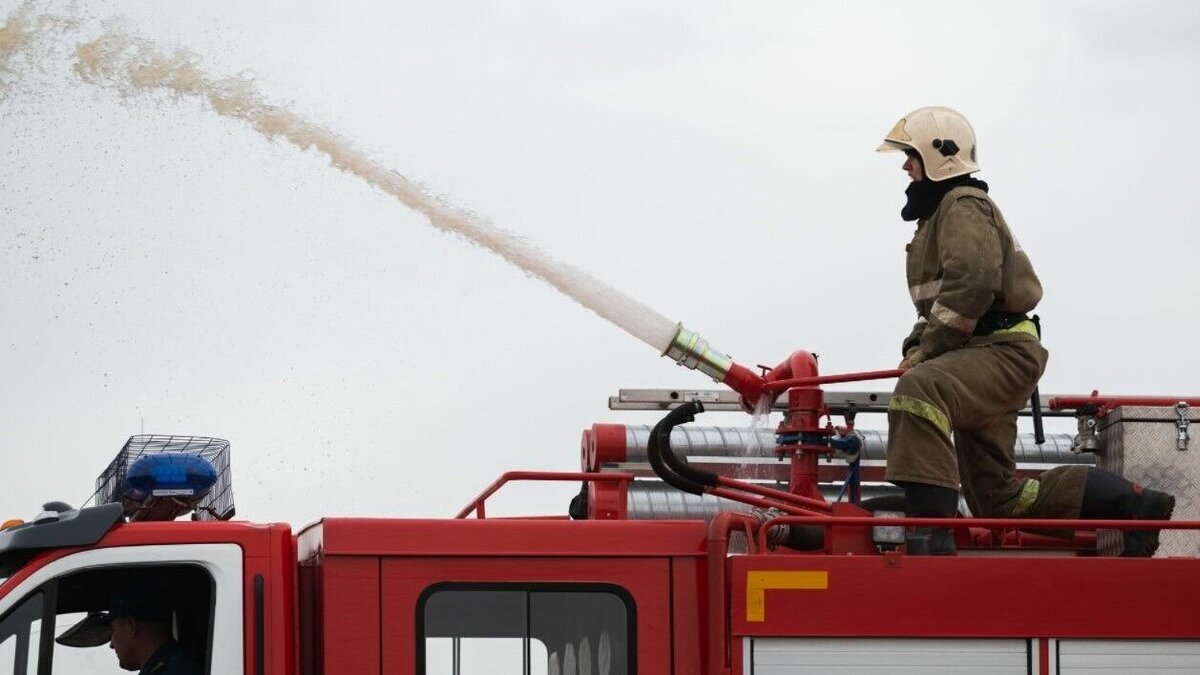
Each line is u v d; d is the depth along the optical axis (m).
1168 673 10.41
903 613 10.27
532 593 10.23
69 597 10.14
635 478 12.93
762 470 12.92
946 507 11.21
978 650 10.33
